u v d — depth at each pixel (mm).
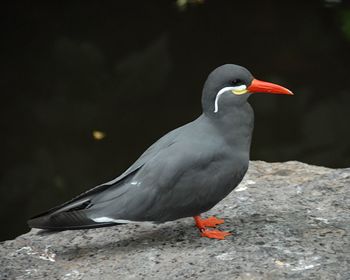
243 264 6922
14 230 13156
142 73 17016
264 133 15250
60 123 15781
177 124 15523
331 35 17672
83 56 17516
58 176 14367
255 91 7609
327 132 15312
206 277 6742
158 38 18000
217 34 18109
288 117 15664
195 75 16953
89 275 7078
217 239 7535
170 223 8094
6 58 17625
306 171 9258
